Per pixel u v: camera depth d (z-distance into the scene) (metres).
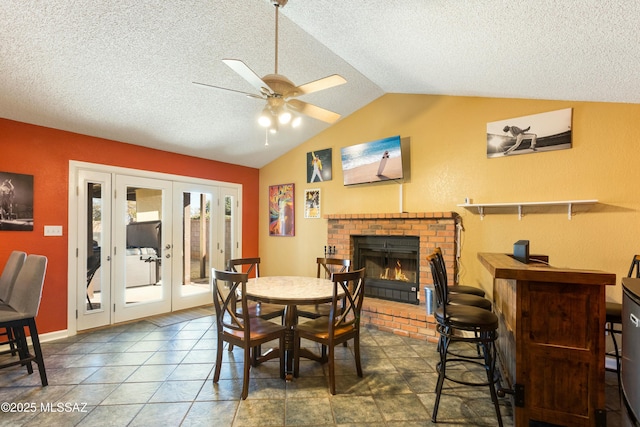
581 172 3.05
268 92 2.26
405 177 4.22
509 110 3.46
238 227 5.55
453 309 2.13
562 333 1.81
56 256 3.55
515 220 3.41
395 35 2.52
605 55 2.06
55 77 2.83
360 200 4.64
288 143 5.23
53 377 2.63
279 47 3.10
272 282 3.15
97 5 2.23
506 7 1.78
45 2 2.12
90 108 3.35
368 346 3.37
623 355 1.40
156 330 3.82
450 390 2.44
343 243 4.66
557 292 1.82
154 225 4.46
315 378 2.65
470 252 3.68
